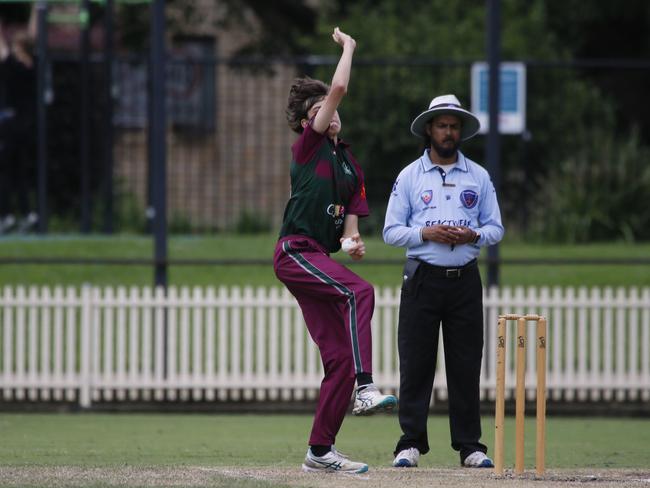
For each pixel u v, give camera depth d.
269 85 74.44
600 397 48.03
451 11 77.12
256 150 69.88
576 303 46.72
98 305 46.66
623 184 66.50
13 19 84.94
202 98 75.12
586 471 27.66
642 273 56.56
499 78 45.56
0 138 66.75
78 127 68.81
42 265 55.75
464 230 27.44
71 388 46.72
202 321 47.78
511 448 34.66
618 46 92.38
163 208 46.34
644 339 46.78
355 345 24.80
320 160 25.50
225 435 38.84
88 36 63.12
